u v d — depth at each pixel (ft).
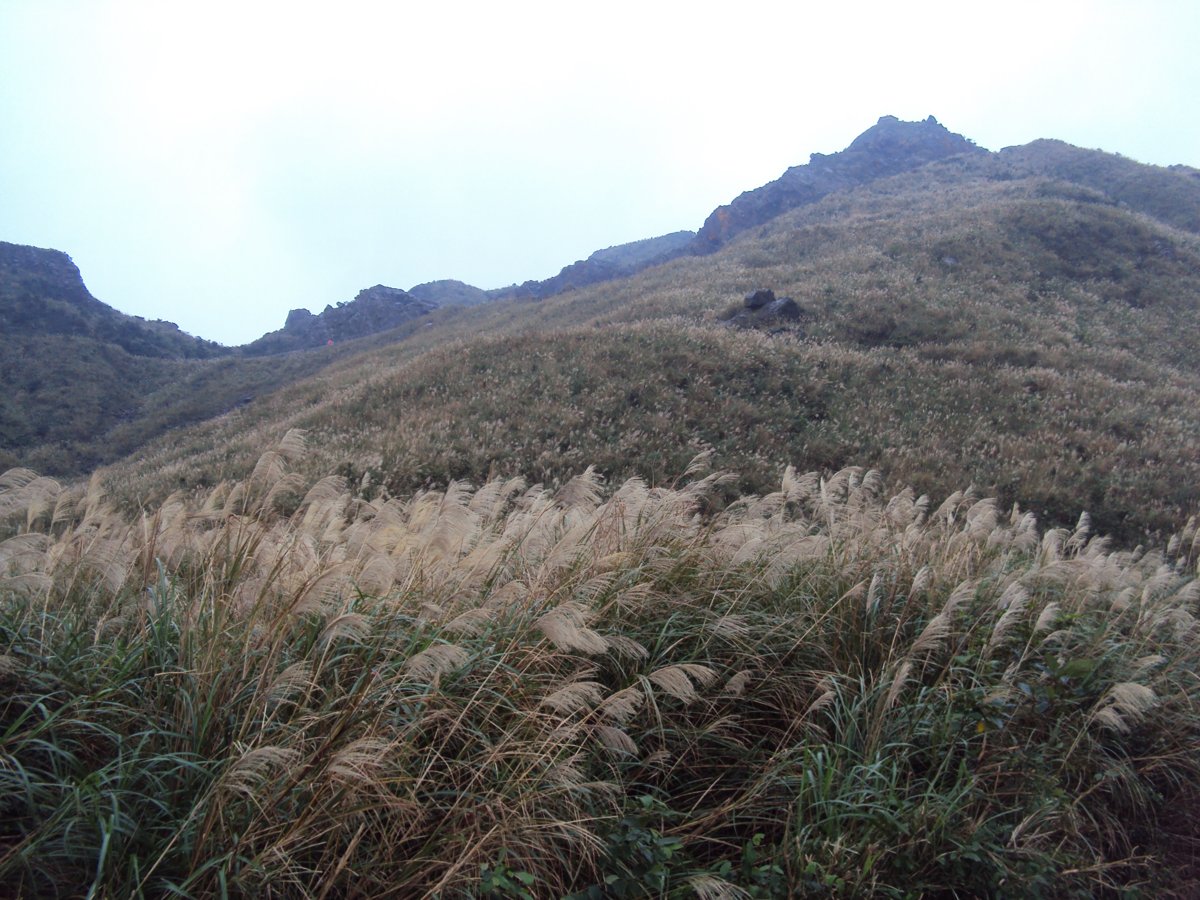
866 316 78.79
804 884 9.22
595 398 51.88
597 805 10.15
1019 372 61.93
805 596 14.51
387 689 9.70
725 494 39.55
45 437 112.98
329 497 14.96
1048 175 179.83
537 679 10.91
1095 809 12.01
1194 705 14.02
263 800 8.46
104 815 8.09
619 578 13.29
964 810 10.78
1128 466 46.73
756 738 12.25
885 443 48.49
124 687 9.68
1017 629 15.35
